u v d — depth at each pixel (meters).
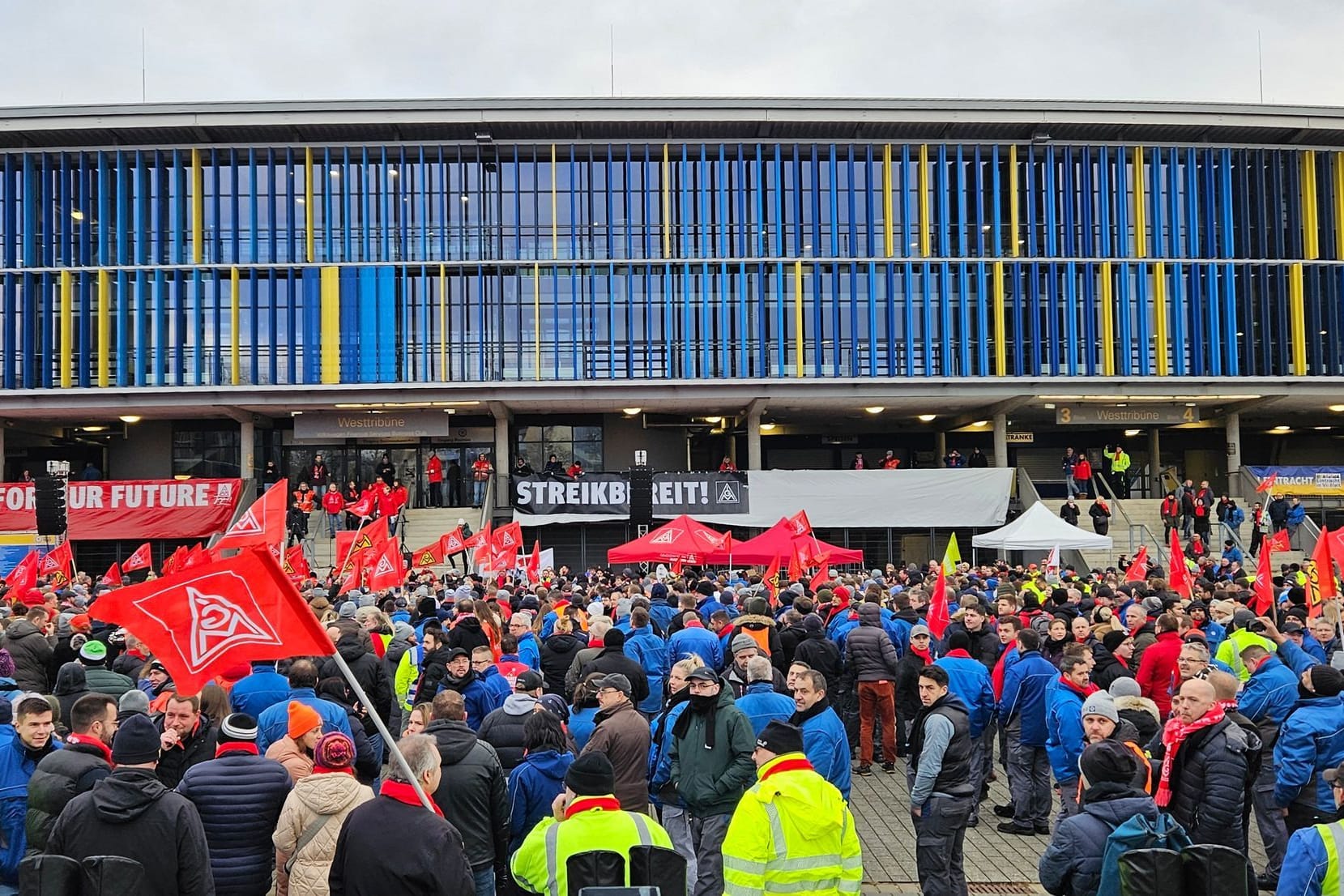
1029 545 23.72
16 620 12.20
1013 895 8.95
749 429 44.41
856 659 13.55
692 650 11.94
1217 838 6.97
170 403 42.50
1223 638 12.55
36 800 6.03
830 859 5.50
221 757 6.23
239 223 43.19
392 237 43.50
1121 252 44.44
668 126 43.41
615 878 4.86
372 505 34.75
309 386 42.34
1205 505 39.88
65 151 43.06
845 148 44.53
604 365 43.56
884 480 38.69
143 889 5.12
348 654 10.05
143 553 23.44
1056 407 46.00
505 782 6.82
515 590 20.34
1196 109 42.94
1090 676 10.77
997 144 44.38
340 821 5.94
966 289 44.22
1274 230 44.84
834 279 44.16
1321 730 7.61
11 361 42.62
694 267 44.09
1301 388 44.41
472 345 43.41
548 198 44.00
